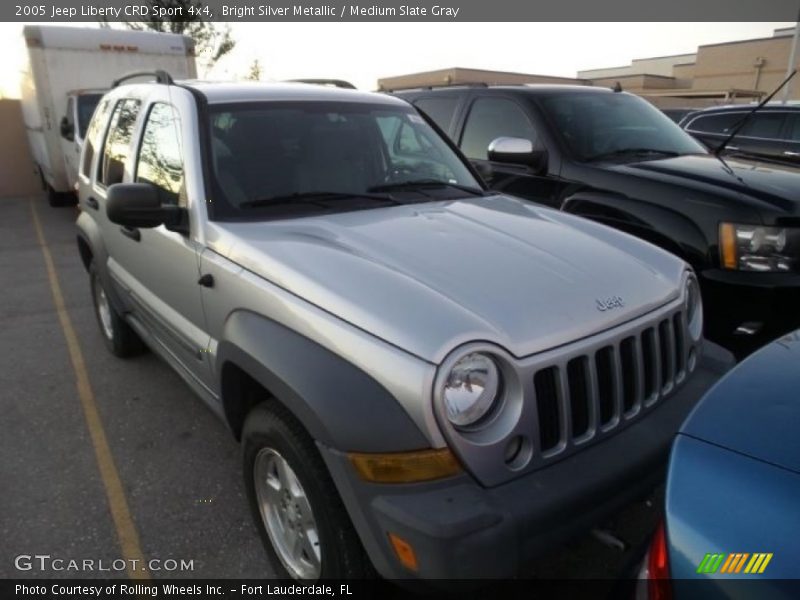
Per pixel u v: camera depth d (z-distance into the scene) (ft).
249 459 8.29
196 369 10.07
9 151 52.49
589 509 6.57
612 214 14.48
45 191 52.13
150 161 11.34
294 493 7.70
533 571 8.61
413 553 5.95
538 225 9.62
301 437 7.13
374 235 8.66
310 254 7.88
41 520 9.89
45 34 38.22
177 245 9.83
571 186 15.56
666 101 109.81
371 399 6.27
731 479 4.94
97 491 10.62
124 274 13.17
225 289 8.48
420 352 6.17
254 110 10.61
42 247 31.12
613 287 7.79
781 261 12.03
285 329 7.36
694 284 9.08
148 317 12.07
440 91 20.44
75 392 14.26
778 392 5.90
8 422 12.99
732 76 130.41
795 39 60.08
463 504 5.97
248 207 9.48
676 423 7.60
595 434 7.00
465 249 8.27
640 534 9.09
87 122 37.06
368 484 6.21
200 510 10.09
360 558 6.93
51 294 22.58
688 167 14.90
